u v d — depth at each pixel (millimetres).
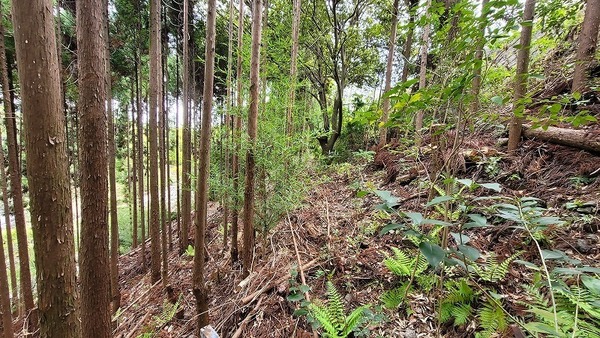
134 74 6141
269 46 3764
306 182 3756
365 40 7879
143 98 7258
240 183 3441
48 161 1035
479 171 2867
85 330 1626
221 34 6035
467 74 1012
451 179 1055
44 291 1083
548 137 2727
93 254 1603
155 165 4172
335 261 2549
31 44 965
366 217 3264
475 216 924
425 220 824
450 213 1353
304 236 3295
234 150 3324
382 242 2621
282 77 4156
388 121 1123
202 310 2482
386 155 4988
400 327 1719
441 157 1561
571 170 2408
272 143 2951
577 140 2473
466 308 1591
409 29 1284
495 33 991
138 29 5129
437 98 1065
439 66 1293
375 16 7551
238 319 2377
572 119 895
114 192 4090
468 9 1091
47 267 1070
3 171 4180
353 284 2238
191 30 5727
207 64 2420
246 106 3207
